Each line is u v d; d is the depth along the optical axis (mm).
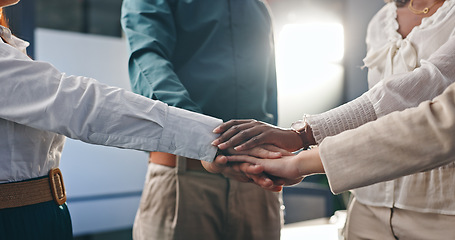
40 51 3311
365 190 1239
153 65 1393
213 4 1581
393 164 887
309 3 4797
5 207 897
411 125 874
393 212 1188
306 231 3592
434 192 1097
